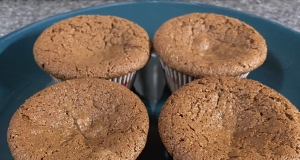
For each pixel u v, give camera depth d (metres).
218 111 0.14
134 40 0.17
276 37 0.19
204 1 0.25
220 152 0.12
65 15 0.20
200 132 0.13
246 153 0.12
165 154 0.15
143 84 0.18
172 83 0.18
